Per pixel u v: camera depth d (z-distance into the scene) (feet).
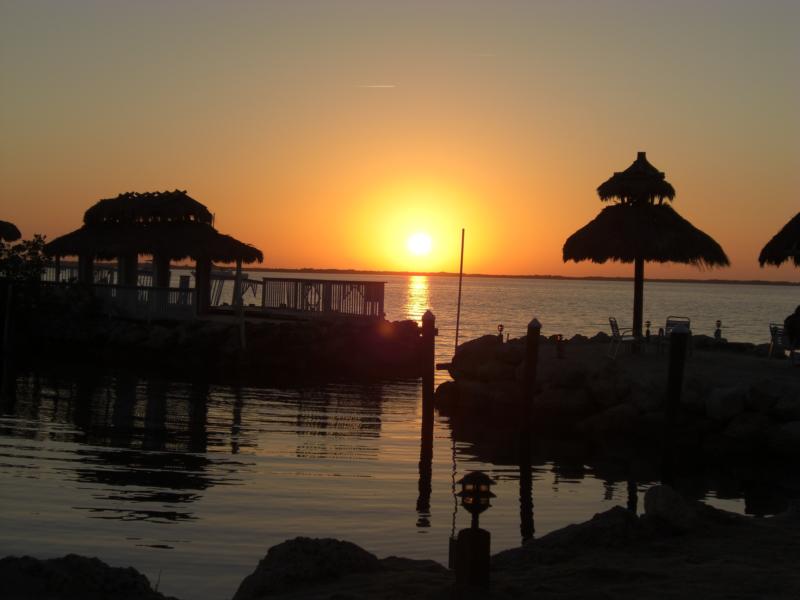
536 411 75.00
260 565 25.20
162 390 88.53
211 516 41.65
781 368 76.69
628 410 69.46
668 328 84.64
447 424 74.49
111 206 119.55
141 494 45.44
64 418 69.77
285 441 62.54
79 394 84.02
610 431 69.87
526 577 25.20
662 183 83.05
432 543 38.65
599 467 58.49
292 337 106.73
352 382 99.81
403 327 112.37
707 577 24.99
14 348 116.37
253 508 43.42
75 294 117.80
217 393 87.51
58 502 43.14
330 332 108.58
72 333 115.85
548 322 237.86
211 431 65.57
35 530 38.37
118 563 34.12
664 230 81.56
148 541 37.29
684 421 66.80
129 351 111.75
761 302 490.49
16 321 117.80
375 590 23.32
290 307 125.49
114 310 118.11
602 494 50.26
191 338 107.04
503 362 83.35
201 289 116.67
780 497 50.88
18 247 119.44
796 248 79.25
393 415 77.30
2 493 44.55
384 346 110.63
